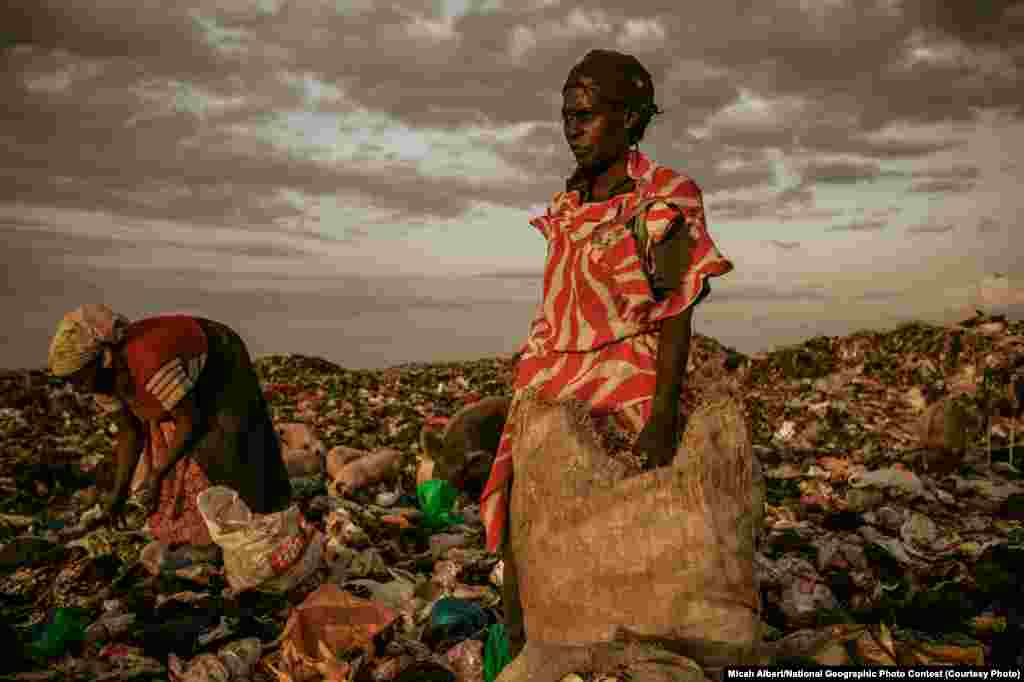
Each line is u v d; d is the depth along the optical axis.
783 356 14.60
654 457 2.23
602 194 2.46
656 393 2.27
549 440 2.29
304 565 4.51
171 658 3.58
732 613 2.13
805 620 3.83
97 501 7.56
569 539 2.25
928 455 8.07
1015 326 13.60
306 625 3.53
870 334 15.19
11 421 12.54
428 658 3.53
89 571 4.95
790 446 9.82
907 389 12.39
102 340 4.98
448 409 13.14
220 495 4.54
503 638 3.14
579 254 2.41
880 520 5.90
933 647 2.80
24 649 3.71
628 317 2.32
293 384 16.91
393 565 5.35
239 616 4.19
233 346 5.33
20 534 6.42
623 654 2.08
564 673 2.10
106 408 5.29
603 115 2.38
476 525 6.25
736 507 2.17
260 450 5.35
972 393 10.89
